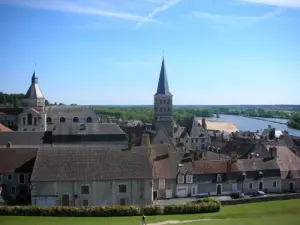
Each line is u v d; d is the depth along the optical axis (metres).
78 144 97.31
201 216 58.12
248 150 99.56
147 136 87.00
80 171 64.06
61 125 99.81
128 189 64.50
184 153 79.56
